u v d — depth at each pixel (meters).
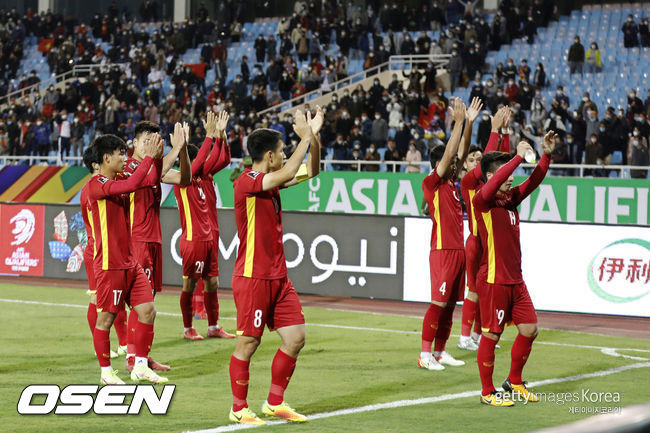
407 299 10.47
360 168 17.06
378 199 15.20
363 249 10.73
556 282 9.77
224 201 16.28
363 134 17.58
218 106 20.48
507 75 18.38
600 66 20.00
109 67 24.20
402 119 18.16
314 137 4.84
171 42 23.95
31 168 18.44
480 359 5.34
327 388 5.86
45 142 21.20
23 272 13.19
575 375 6.46
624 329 9.29
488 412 5.11
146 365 6.03
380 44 21.16
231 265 11.55
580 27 21.94
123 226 5.74
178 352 7.31
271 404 4.83
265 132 4.75
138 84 22.66
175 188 7.79
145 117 21.16
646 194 13.35
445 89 19.50
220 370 6.48
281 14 27.42
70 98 22.67
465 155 6.58
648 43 20.58
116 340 8.02
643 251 9.31
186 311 7.95
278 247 4.72
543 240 9.85
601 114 18.95
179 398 5.46
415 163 15.30
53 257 12.92
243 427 4.64
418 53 20.89
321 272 11.02
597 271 9.56
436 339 6.89
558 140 15.96
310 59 22.84
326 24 22.97
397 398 5.53
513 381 5.50
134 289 5.91
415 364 6.88
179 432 4.51
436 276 6.68
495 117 6.16
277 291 4.70
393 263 10.55
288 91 21.38
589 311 9.60
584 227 9.64
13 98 26.12
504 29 20.70
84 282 13.27
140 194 6.73
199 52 25.16
